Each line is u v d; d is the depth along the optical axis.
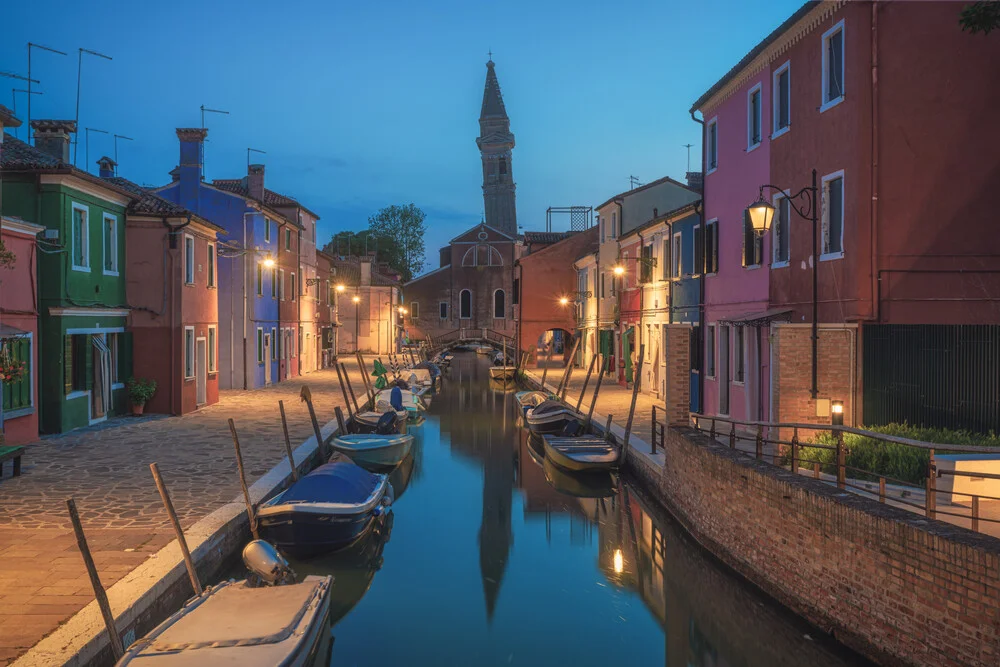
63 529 9.89
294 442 17.20
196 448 16.02
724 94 19.11
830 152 13.71
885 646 7.21
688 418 13.44
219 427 19.12
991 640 6.02
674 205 32.97
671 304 24.19
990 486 8.44
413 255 85.81
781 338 12.73
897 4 12.72
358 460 17.25
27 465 13.95
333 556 11.66
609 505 15.89
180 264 21.16
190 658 6.52
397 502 16.16
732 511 10.26
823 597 8.16
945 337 11.87
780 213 15.88
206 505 11.25
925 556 6.70
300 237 38.00
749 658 8.88
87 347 18.77
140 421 19.78
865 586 7.48
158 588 7.96
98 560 8.67
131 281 20.98
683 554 12.16
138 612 7.48
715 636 9.52
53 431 17.53
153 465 8.05
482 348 69.31
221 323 30.08
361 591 11.01
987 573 6.06
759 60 16.80
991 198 12.72
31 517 10.45
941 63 12.72
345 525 11.22
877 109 12.73
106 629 6.80
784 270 15.54
